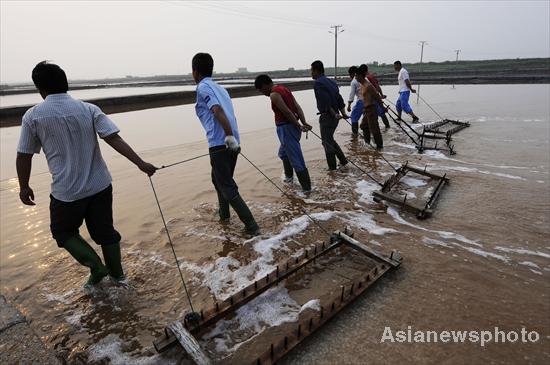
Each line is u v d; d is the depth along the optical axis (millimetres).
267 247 3496
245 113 15922
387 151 7250
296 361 2121
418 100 17062
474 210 4137
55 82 2527
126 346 2330
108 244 2855
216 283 2967
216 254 3418
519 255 3168
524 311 2461
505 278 2836
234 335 2355
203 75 3656
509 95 18297
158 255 3434
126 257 3414
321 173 5867
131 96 21531
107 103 20078
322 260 3234
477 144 7480
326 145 5840
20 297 2871
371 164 6312
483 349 2148
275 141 8883
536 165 5809
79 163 2609
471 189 4809
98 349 2311
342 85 35906
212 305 2695
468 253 3225
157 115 16344
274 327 2408
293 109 4820
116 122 13844
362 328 2359
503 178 5211
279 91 4711
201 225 4055
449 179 5254
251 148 8055
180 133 10844
